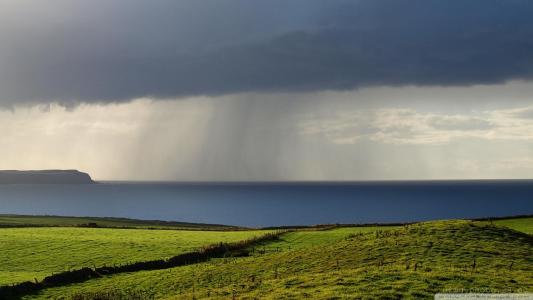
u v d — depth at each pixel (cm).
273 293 3272
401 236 5131
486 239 4853
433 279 3325
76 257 6512
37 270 5856
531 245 4772
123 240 7756
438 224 5559
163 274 5128
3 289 4569
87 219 17575
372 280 3362
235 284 3978
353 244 5153
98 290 4628
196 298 3538
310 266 4541
